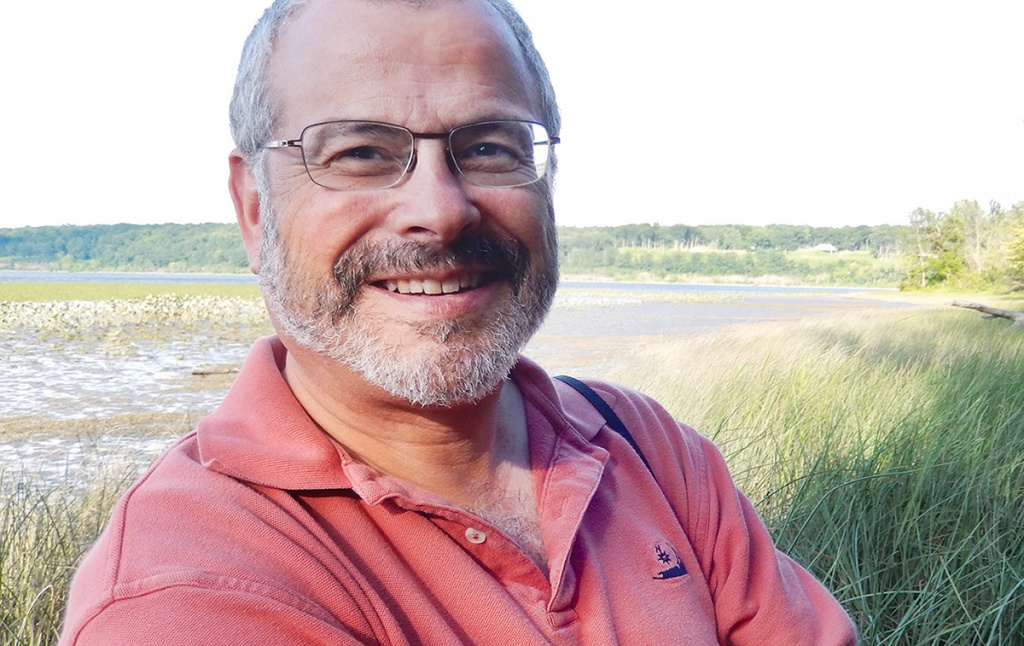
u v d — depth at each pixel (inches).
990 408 197.9
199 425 46.9
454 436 50.2
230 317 856.3
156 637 34.3
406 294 46.6
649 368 342.0
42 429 292.7
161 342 613.9
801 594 61.9
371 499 42.4
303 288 46.6
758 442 178.5
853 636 62.1
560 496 51.5
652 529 55.2
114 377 433.1
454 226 45.3
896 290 3427.7
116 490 163.3
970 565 123.5
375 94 45.9
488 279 48.8
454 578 43.2
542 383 57.4
